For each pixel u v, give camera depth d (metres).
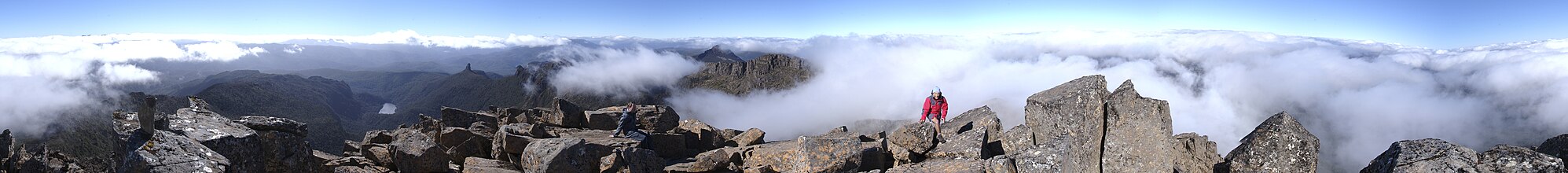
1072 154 12.26
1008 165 12.57
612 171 14.43
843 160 14.72
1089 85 12.93
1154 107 11.77
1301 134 10.50
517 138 18.02
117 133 10.55
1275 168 10.50
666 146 19.95
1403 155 9.36
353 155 18.36
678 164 16.66
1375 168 9.80
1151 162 11.77
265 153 12.45
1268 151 10.55
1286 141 10.48
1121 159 11.99
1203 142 11.34
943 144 17.16
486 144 19.80
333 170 16.48
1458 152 9.00
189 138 11.02
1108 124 12.21
